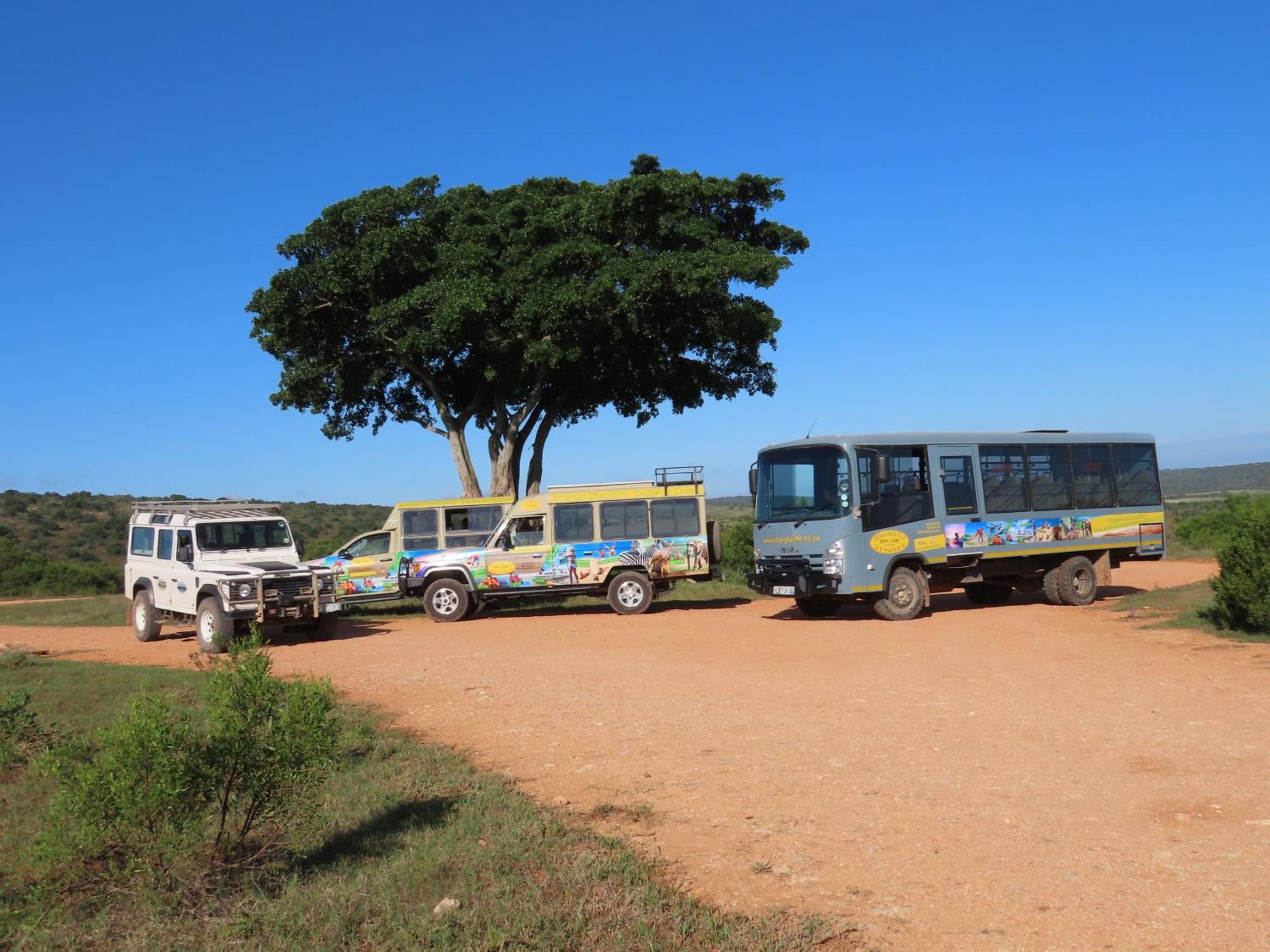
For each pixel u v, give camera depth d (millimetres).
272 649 17172
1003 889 5414
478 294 23281
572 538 21031
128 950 4852
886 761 8148
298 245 25234
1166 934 4801
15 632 23984
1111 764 7812
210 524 18891
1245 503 38594
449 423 27828
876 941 4848
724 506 100125
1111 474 21031
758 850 6195
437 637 18266
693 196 25562
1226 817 6457
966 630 16375
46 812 7234
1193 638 14383
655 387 28656
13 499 75500
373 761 8781
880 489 17812
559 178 28297
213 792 5809
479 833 6570
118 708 11391
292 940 4930
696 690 11859
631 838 6520
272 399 27375
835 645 15125
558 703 11406
